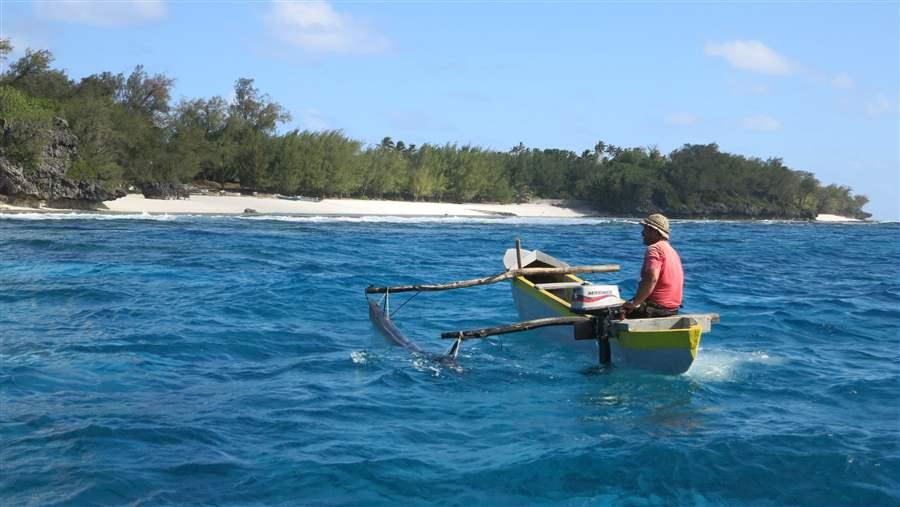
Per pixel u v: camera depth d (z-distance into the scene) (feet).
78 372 29.45
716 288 63.31
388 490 18.83
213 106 313.73
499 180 415.85
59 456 20.29
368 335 38.06
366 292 41.22
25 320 39.73
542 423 24.20
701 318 30.48
